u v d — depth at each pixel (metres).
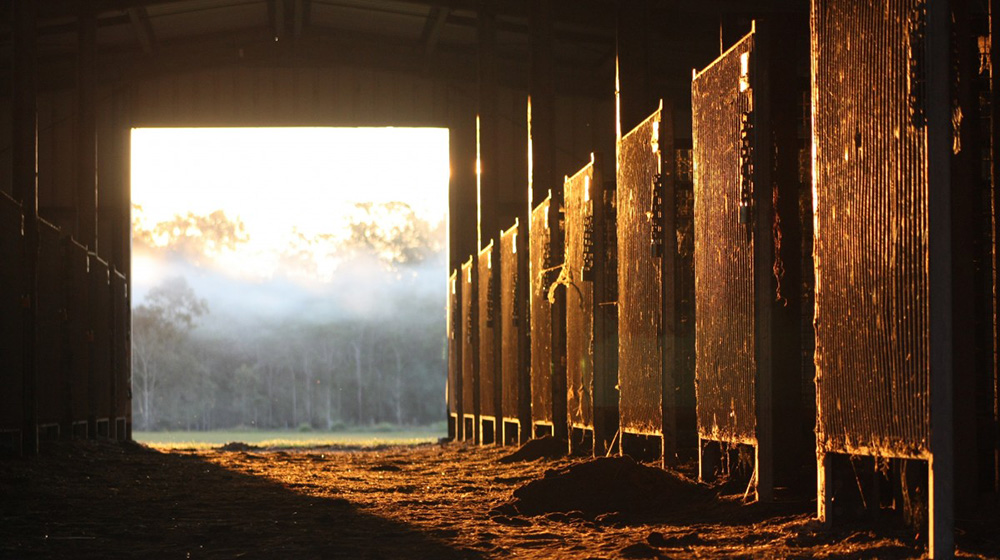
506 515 8.38
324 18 32.66
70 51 32.28
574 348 14.83
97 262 22.83
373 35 33.81
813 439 8.09
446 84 34.06
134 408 84.44
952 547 5.05
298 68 34.19
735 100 8.12
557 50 31.38
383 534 7.21
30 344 15.21
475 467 14.70
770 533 6.46
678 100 31.17
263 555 6.32
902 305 5.33
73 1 26.95
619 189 12.34
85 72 27.03
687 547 6.16
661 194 10.40
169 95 33.88
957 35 5.74
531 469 13.27
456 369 29.64
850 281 5.86
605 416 13.52
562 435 16.00
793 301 7.61
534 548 6.45
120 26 30.33
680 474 9.58
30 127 17.36
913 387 5.25
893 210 5.38
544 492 8.75
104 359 23.89
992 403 6.52
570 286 15.07
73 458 16.14
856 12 5.73
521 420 18.78
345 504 9.53
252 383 86.75
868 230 5.63
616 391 13.52
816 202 6.29
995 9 6.45
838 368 6.04
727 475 8.96
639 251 11.39
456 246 33.38
